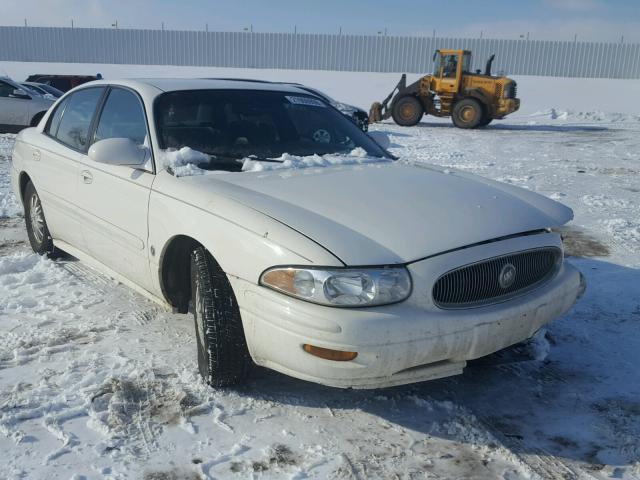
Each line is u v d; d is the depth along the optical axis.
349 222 2.75
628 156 13.19
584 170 10.94
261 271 2.65
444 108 22.36
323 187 3.11
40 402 2.93
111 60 53.00
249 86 4.16
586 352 3.58
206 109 3.79
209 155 3.52
